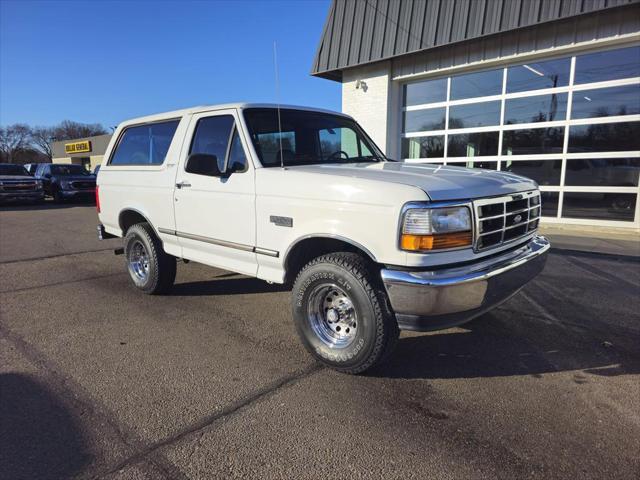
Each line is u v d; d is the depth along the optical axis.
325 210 3.18
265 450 2.45
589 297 5.02
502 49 9.56
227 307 4.82
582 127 9.21
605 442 2.50
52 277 6.19
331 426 2.66
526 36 9.22
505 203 3.24
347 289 3.09
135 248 5.34
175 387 3.13
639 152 8.65
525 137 9.94
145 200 4.94
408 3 10.26
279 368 3.41
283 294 5.25
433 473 2.26
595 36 8.46
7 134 83.06
